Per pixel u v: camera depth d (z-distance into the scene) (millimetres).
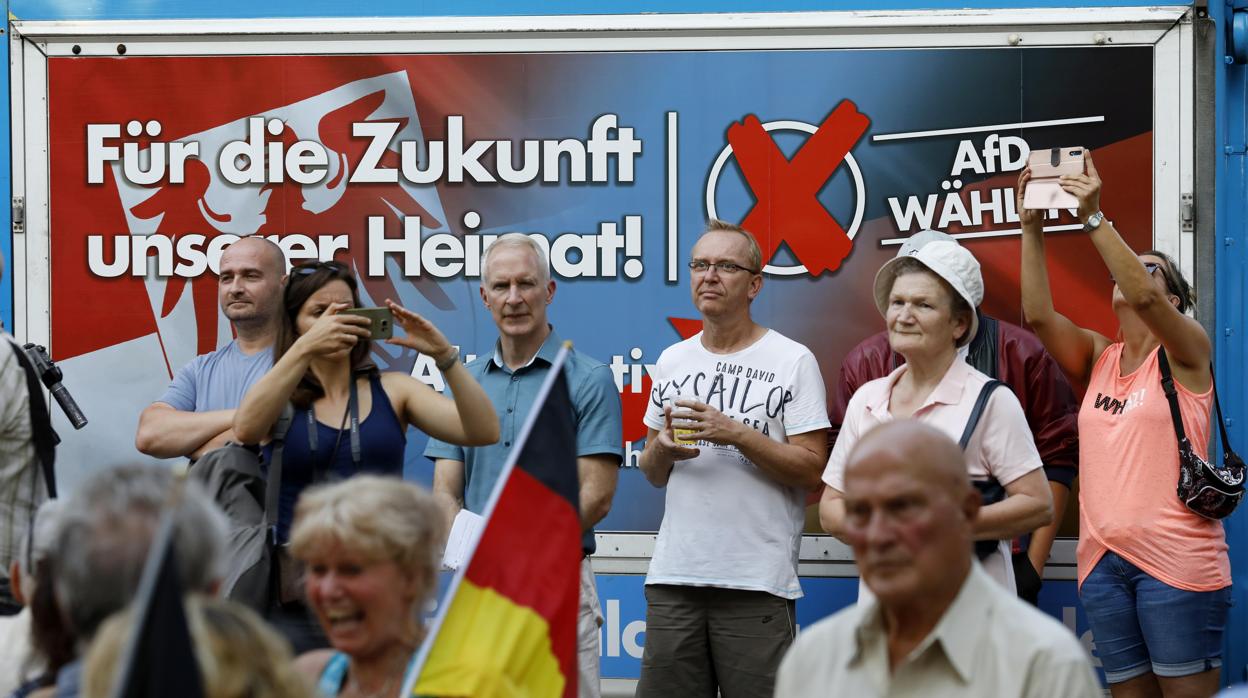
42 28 16719
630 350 16422
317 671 8500
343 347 12367
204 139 16703
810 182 16328
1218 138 16141
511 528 8602
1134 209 16203
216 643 6082
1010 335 15742
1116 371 15070
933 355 12953
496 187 16516
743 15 16312
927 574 7285
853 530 7449
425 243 16547
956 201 16250
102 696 5938
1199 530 14391
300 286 13180
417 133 16578
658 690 15250
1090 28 16188
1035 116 16203
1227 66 16156
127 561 6465
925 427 7520
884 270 13570
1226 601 14594
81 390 16719
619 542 16266
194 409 15500
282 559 11969
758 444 14555
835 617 7934
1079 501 15539
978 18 16188
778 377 15164
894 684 7500
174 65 16734
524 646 8328
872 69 16281
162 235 16703
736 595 14961
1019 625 7297
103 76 16734
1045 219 16203
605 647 16266
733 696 15086
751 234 16141
